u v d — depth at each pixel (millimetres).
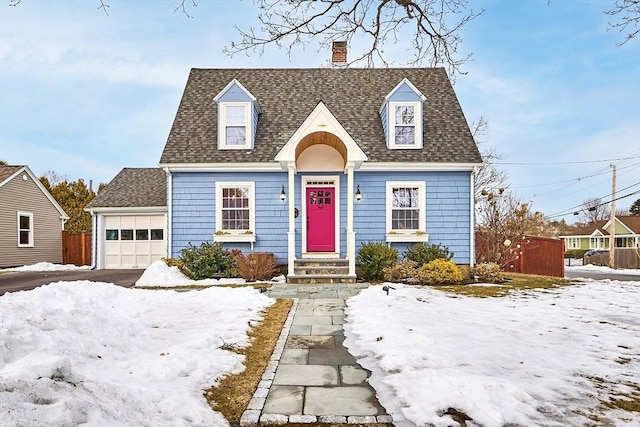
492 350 5133
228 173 13484
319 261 12484
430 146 13695
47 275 14352
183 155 13422
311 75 16125
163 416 3176
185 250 12820
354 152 11688
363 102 15109
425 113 14664
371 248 12414
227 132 13867
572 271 23375
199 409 3422
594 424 3307
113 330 5191
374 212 13453
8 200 19031
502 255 16812
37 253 20781
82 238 21344
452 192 13453
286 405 3709
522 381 4137
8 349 3848
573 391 3947
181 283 11562
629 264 28078
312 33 6133
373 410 3602
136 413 3043
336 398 3855
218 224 13406
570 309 7895
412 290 9773
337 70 16250
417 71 16141
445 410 3455
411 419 3393
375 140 13906
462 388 3715
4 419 2266
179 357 4527
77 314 5121
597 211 63906
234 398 3865
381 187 13477
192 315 7016
